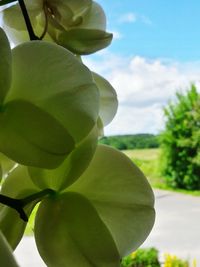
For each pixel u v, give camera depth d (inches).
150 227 5.6
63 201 5.4
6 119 4.9
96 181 5.6
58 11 6.4
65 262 5.4
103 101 6.6
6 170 5.8
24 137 4.8
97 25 7.0
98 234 5.3
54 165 4.9
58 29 6.3
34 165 4.8
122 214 5.6
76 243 5.3
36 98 4.9
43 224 5.4
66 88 4.9
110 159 5.6
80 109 4.9
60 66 4.9
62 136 4.8
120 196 5.6
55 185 5.3
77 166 5.1
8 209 5.3
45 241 5.4
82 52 6.3
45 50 4.9
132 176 5.6
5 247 3.9
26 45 4.9
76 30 6.2
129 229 5.6
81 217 5.4
